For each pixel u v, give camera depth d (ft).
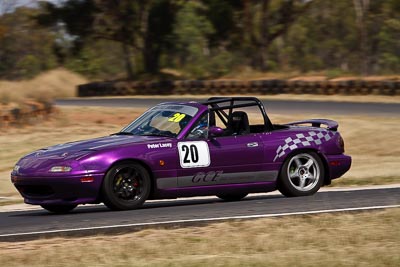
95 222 66.49
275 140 81.30
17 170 74.54
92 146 74.43
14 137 149.28
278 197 84.99
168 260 50.65
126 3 357.61
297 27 479.00
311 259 49.75
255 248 54.70
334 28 477.77
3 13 387.75
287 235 58.85
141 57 407.03
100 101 259.80
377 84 245.86
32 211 81.71
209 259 50.39
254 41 364.99
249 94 270.46
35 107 166.50
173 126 78.18
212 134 77.56
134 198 73.51
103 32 361.71
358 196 81.15
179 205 80.23
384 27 420.77
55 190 71.00
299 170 82.69
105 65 451.94
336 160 84.48
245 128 81.05
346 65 474.90
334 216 66.74
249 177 79.77
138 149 73.36
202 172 76.79
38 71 423.64
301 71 337.11
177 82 287.69
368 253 51.44
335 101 235.40
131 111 200.95
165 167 74.59
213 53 435.12
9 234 62.13
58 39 381.19
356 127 165.78
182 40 375.04
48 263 50.44
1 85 192.65
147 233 60.54
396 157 140.56
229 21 369.71
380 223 63.26
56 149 76.07
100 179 71.20
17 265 49.88
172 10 366.63
